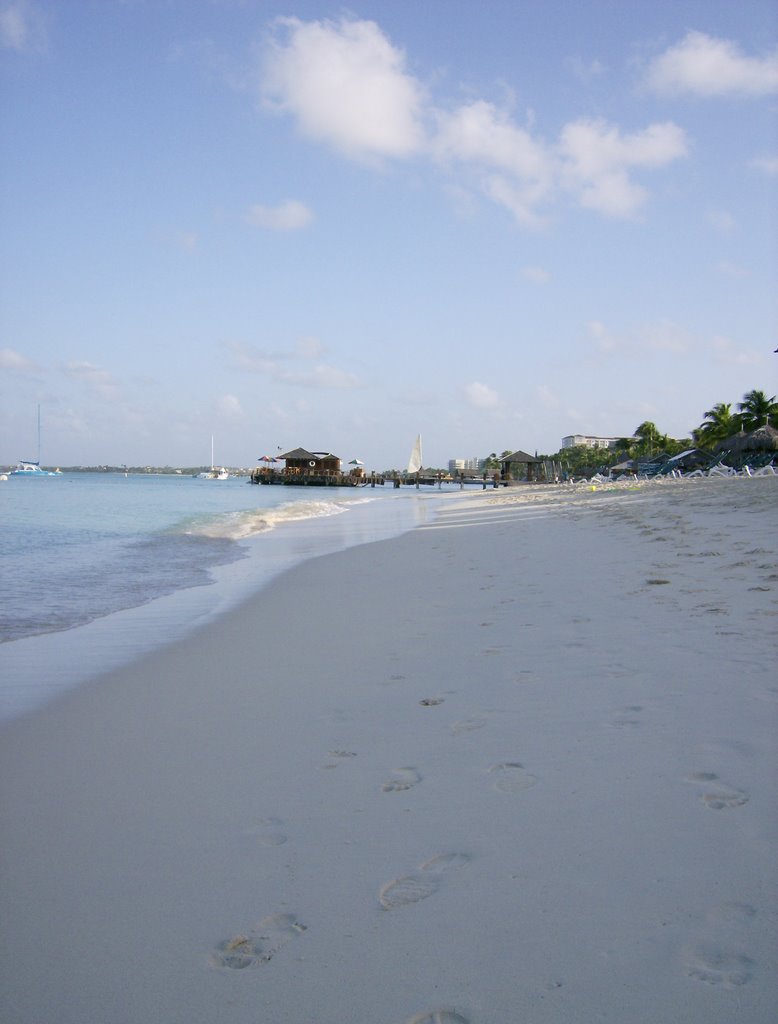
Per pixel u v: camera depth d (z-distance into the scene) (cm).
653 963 183
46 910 230
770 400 7219
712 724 333
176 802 307
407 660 519
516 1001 176
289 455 10444
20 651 612
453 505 3572
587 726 349
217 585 993
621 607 612
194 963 201
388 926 210
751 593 605
